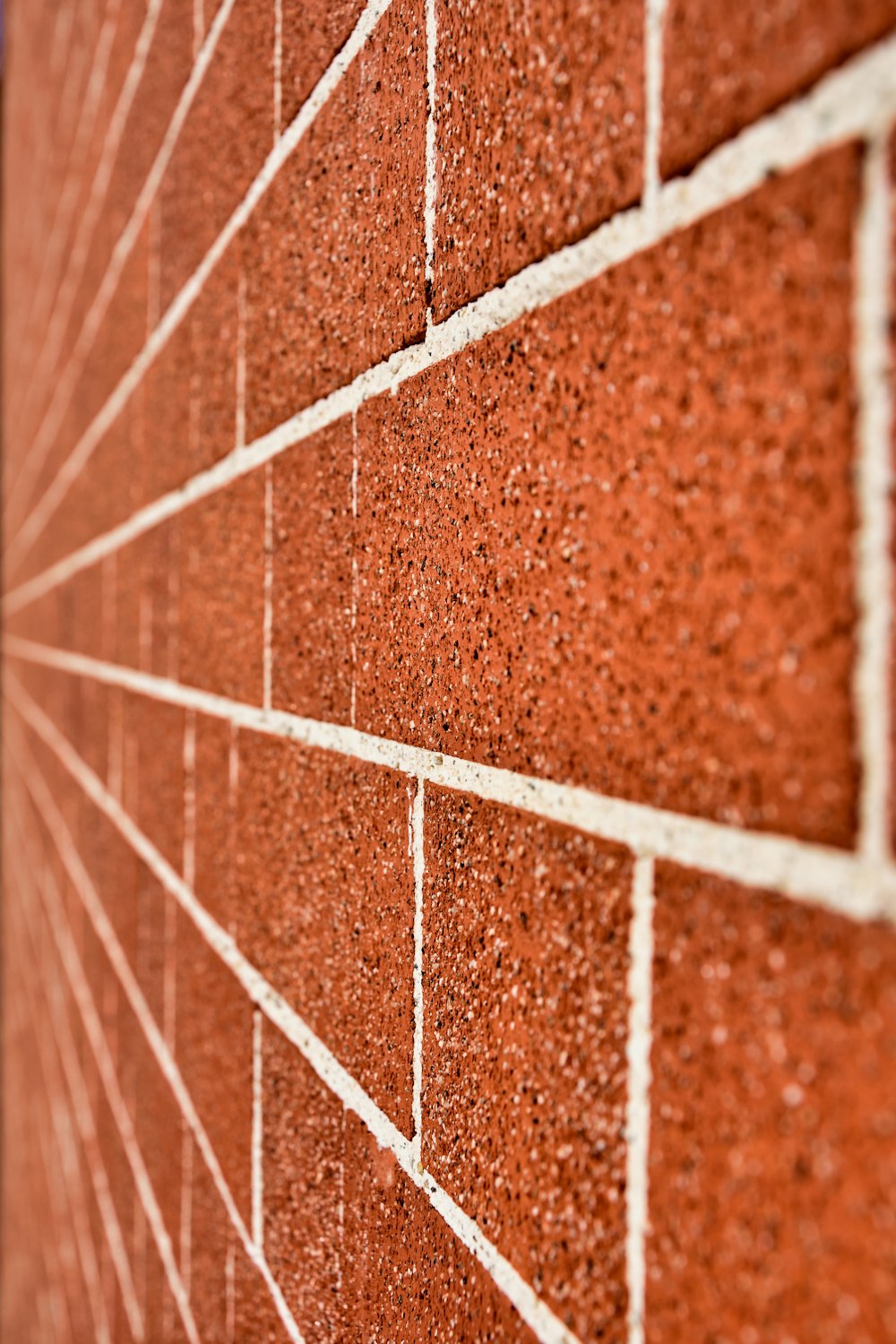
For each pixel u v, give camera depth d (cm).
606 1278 21
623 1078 21
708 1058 19
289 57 32
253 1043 35
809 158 18
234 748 37
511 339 23
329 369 30
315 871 31
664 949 20
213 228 39
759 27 18
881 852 17
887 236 16
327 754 30
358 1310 29
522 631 23
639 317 20
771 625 18
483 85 24
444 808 25
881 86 17
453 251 25
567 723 22
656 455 20
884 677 17
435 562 25
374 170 28
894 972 17
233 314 37
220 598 38
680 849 20
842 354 17
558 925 22
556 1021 22
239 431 36
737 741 19
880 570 17
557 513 22
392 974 27
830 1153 18
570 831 22
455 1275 25
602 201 21
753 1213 19
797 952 18
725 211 19
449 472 25
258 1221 35
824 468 18
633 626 20
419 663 26
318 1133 31
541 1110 22
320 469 31
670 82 20
